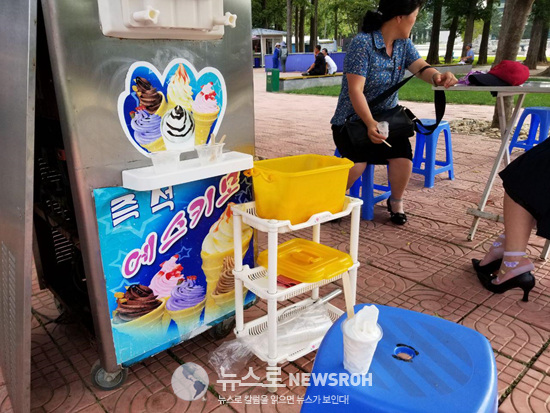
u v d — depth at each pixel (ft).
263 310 7.78
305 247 6.63
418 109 32.63
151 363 6.58
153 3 4.73
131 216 5.47
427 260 9.85
